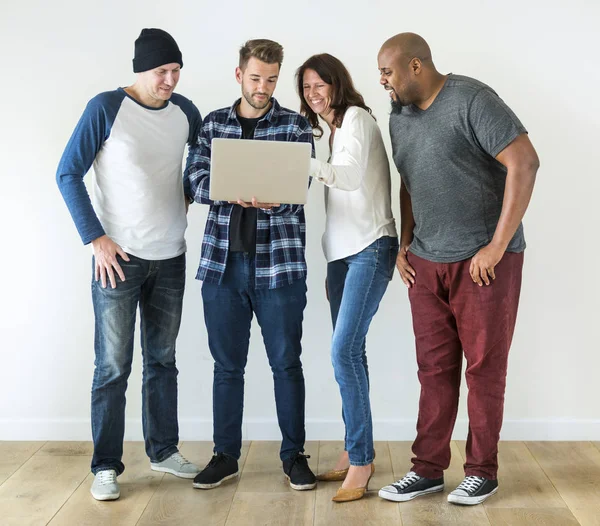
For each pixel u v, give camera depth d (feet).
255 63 8.48
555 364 10.75
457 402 9.20
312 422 10.96
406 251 9.24
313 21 10.41
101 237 8.79
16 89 10.53
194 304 10.84
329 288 9.30
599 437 10.78
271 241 8.95
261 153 8.05
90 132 8.74
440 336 9.00
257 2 10.42
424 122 8.45
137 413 11.09
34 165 10.62
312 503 8.87
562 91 10.36
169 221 9.18
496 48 10.34
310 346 10.87
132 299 9.12
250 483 9.48
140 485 9.44
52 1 10.44
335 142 8.85
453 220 8.53
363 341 9.34
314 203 10.62
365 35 10.40
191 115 9.39
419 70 8.32
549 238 10.57
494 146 8.12
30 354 10.93
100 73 10.52
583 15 10.25
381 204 8.93
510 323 8.73
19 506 8.80
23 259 10.78
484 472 8.88
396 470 9.86
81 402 10.97
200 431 11.02
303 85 8.95
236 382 9.44
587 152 10.43
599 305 10.64
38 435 11.00
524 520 8.35
